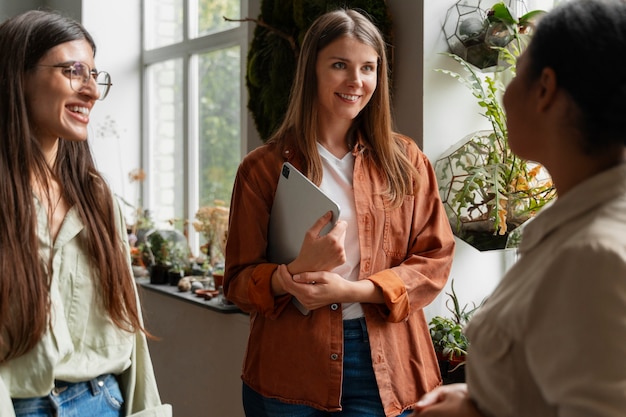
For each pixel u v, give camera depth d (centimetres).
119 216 155
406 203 188
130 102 454
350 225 183
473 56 234
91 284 142
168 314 342
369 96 184
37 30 136
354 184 184
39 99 136
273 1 286
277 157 189
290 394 178
